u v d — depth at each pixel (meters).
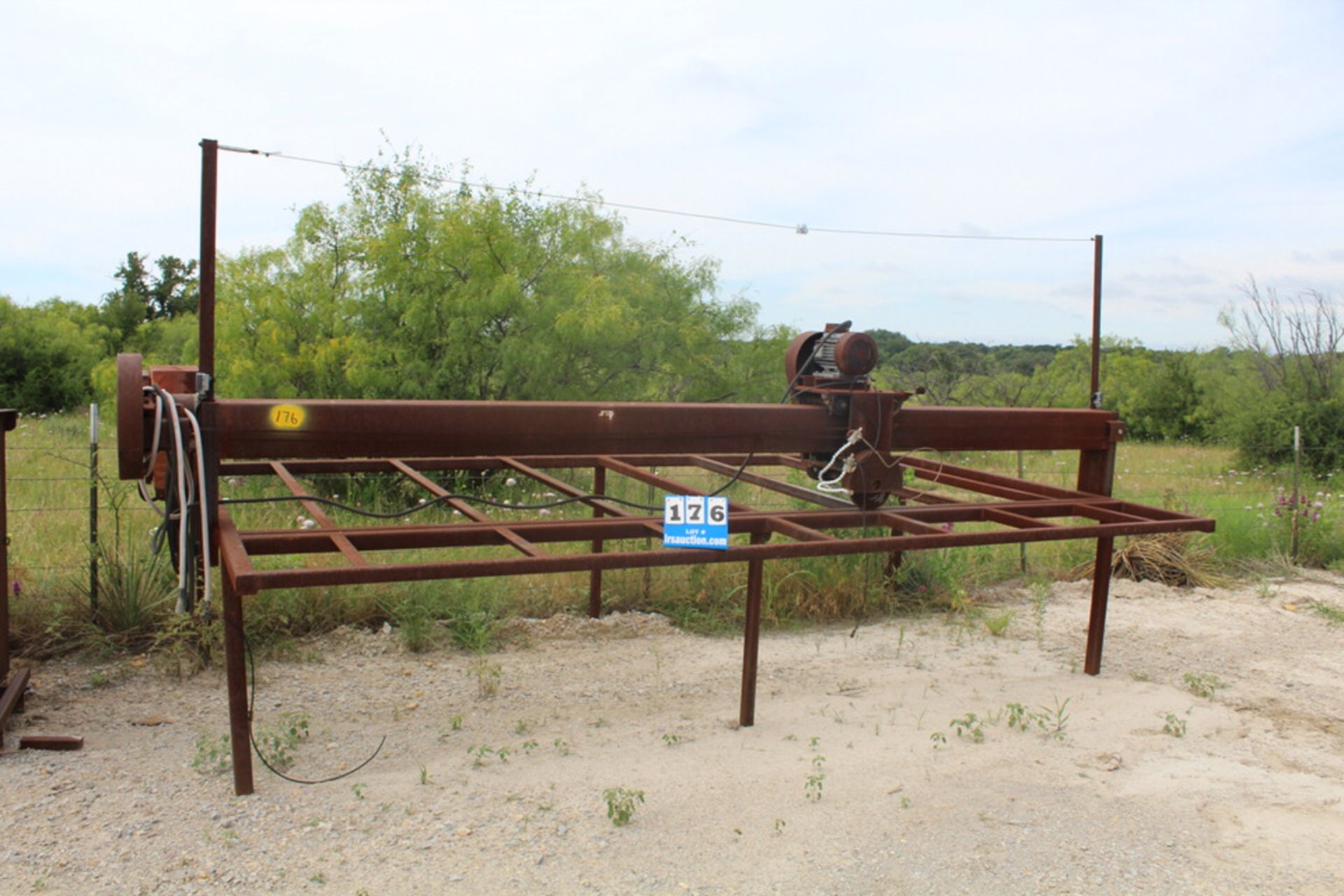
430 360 10.70
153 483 4.09
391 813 3.86
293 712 4.96
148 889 3.23
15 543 7.02
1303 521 9.69
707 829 3.79
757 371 13.22
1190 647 6.66
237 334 10.34
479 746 4.59
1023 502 5.60
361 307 10.57
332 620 6.29
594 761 4.45
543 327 10.57
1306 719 5.28
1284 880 3.51
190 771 4.21
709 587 7.25
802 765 4.44
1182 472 15.62
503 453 4.34
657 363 12.26
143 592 5.85
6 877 3.27
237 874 3.35
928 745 4.72
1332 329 16.78
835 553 4.34
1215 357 24.56
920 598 7.49
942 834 3.79
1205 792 4.24
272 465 5.68
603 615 6.85
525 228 11.21
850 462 4.91
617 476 10.38
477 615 6.25
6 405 20.20
